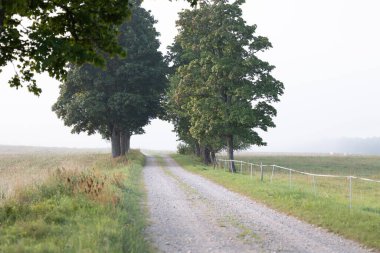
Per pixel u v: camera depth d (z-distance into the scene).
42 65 10.33
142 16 55.25
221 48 40.91
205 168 41.16
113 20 11.14
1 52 11.21
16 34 10.83
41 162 60.97
